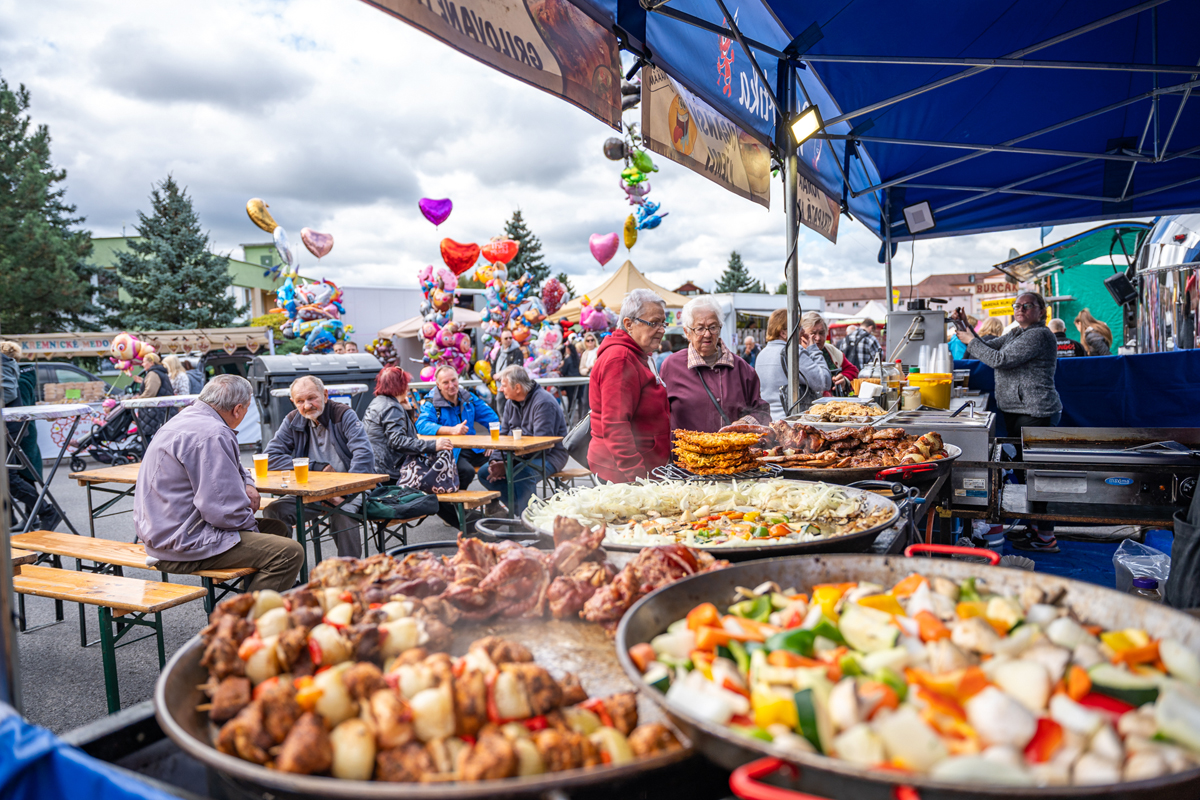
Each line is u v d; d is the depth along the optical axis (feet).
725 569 4.00
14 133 104.68
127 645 13.26
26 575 11.37
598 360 10.48
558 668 3.71
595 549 4.86
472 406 23.30
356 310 66.18
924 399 14.38
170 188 110.32
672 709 2.52
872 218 22.94
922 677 2.64
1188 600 6.79
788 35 12.45
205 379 48.57
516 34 7.67
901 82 14.99
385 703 2.65
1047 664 2.65
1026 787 1.89
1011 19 12.85
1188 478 10.96
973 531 15.19
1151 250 24.00
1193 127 17.88
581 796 2.56
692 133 11.76
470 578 4.25
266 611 3.49
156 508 11.41
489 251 34.99
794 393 15.07
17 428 21.01
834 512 6.59
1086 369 22.17
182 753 3.16
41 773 2.74
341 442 16.93
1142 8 10.97
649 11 10.02
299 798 2.44
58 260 97.66
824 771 2.11
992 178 21.56
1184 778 1.96
